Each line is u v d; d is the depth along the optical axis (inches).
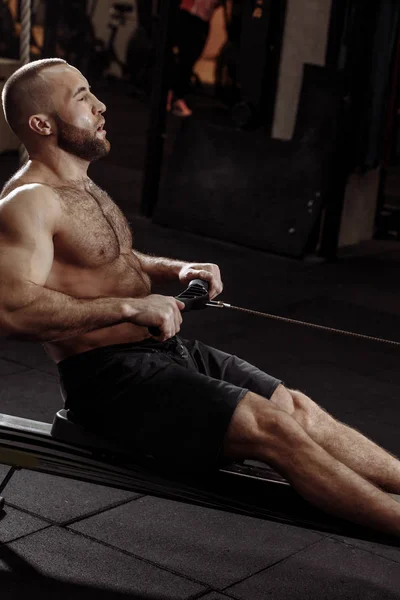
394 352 209.5
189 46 498.3
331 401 177.0
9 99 107.3
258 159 285.0
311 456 98.7
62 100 106.0
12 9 601.0
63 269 106.3
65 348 108.4
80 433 107.0
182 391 102.7
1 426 108.4
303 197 277.6
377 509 97.2
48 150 107.3
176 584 110.7
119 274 109.9
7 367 180.5
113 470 106.1
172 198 299.9
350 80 269.1
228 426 100.6
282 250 278.8
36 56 581.0
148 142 307.0
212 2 491.5
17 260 97.0
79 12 589.0
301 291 250.7
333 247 284.2
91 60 610.9
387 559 121.3
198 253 278.4
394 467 112.1
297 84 284.4
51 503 128.6
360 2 262.1
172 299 102.5
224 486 103.8
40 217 100.2
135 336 109.9
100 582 109.9
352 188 297.7
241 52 285.3
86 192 109.4
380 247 307.1
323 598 110.3
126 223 116.1
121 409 104.1
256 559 118.5
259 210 284.0
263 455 100.3
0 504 122.6
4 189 107.3
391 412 173.6
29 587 107.6
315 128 275.1
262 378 114.1
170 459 102.0
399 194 386.3
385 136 303.4
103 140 109.1
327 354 204.1
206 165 294.4
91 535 120.7
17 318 96.5
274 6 277.0
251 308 232.2
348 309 238.5
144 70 575.5
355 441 113.0
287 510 103.1
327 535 126.6
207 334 210.1
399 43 285.4
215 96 564.4
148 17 573.9
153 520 126.6
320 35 274.2
